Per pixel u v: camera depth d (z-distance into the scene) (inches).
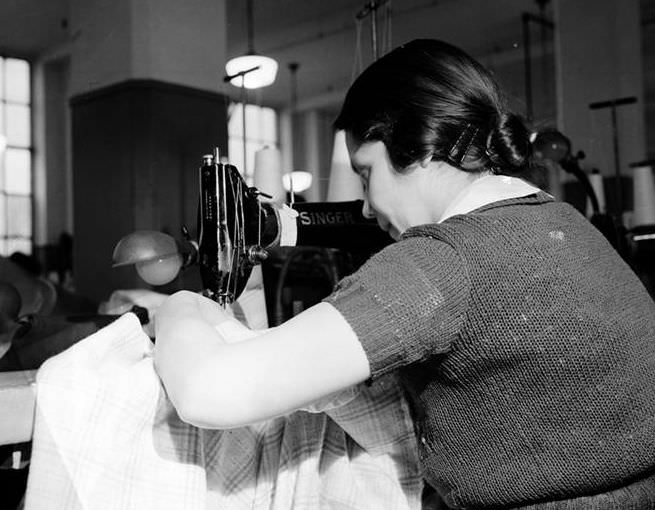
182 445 34.2
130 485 32.8
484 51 403.2
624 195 241.9
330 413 37.6
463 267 28.6
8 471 39.7
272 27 347.9
